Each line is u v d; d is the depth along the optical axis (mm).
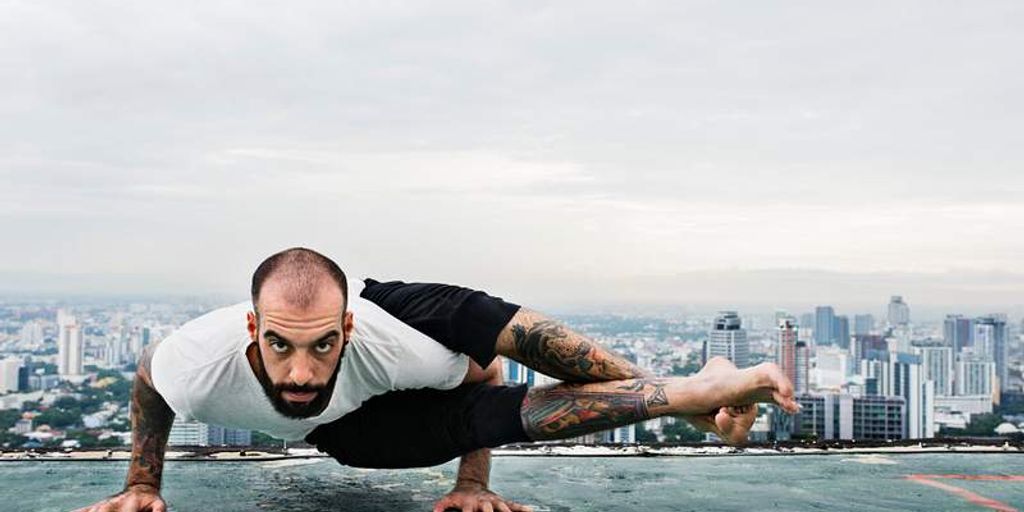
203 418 2381
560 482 3010
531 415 2469
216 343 2213
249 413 2314
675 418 2471
